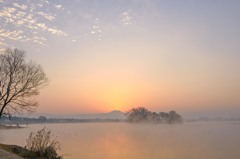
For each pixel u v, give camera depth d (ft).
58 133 303.27
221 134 268.41
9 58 120.16
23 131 348.38
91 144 170.50
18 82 120.88
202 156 121.80
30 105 125.59
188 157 119.24
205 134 270.46
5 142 171.63
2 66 118.52
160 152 134.41
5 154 75.66
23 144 155.02
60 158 97.04
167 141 194.29
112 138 225.76
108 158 114.62
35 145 91.04
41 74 131.64
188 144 171.63
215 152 133.28
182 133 291.38
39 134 95.25
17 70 120.57
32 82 124.16
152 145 167.22
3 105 118.32
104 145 165.78
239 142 181.98
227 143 176.24
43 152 90.43
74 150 136.46
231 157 118.73
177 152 134.00
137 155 123.95
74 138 221.46
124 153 129.59
